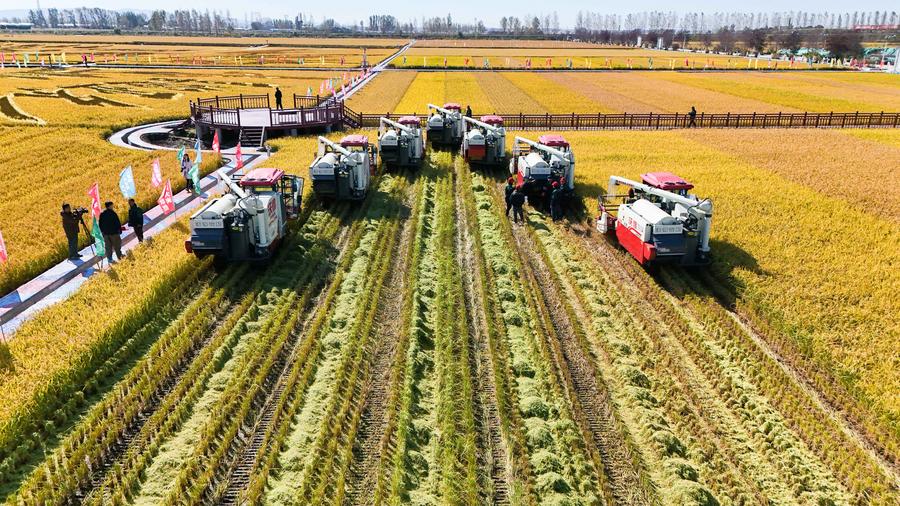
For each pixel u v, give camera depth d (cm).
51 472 1173
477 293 1922
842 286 2034
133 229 2478
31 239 2262
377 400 1398
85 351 1502
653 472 1212
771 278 2092
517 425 1316
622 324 1762
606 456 1254
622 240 2294
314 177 2681
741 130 5200
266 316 1766
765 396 1448
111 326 1614
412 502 1115
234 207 2048
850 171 3644
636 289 2009
